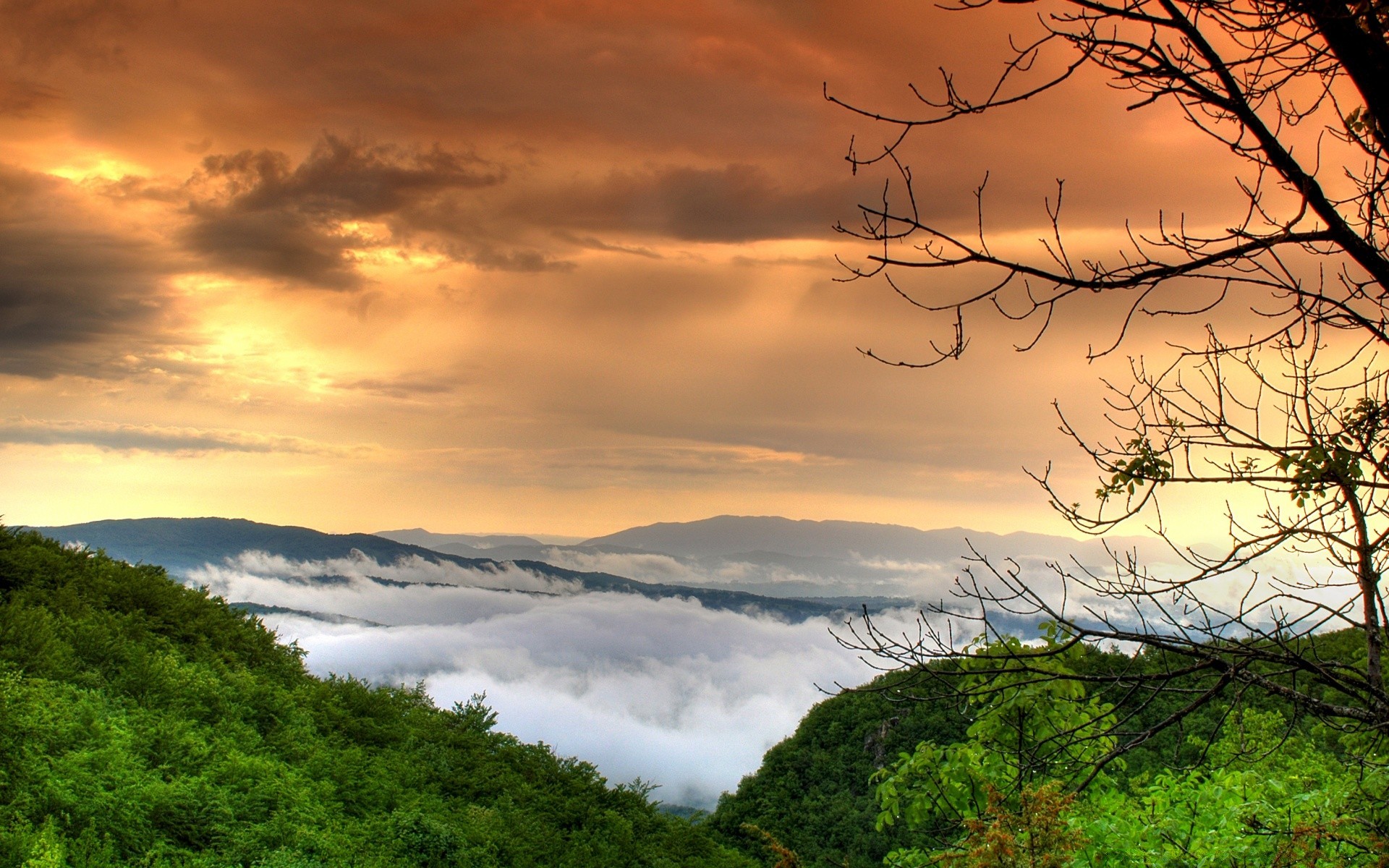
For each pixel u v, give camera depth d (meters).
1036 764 5.73
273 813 11.79
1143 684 4.71
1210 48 3.86
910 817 7.38
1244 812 6.72
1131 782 8.15
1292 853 5.91
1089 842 6.27
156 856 9.69
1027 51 3.97
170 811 10.46
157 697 13.54
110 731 11.60
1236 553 4.57
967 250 4.03
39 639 13.24
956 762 7.17
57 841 9.01
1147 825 7.22
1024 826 5.53
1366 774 6.28
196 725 13.59
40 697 11.56
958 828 7.01
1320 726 6.03
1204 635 4.76
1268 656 4.54
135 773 10.82
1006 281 4.08
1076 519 4.87
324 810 12.59
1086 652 5.58
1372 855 5.84
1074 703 6.52
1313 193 3.86
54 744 10.80
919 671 4.66
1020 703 5.94
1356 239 3.86
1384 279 3.85
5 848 8.62
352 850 11.72
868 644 4.77
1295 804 6.71
